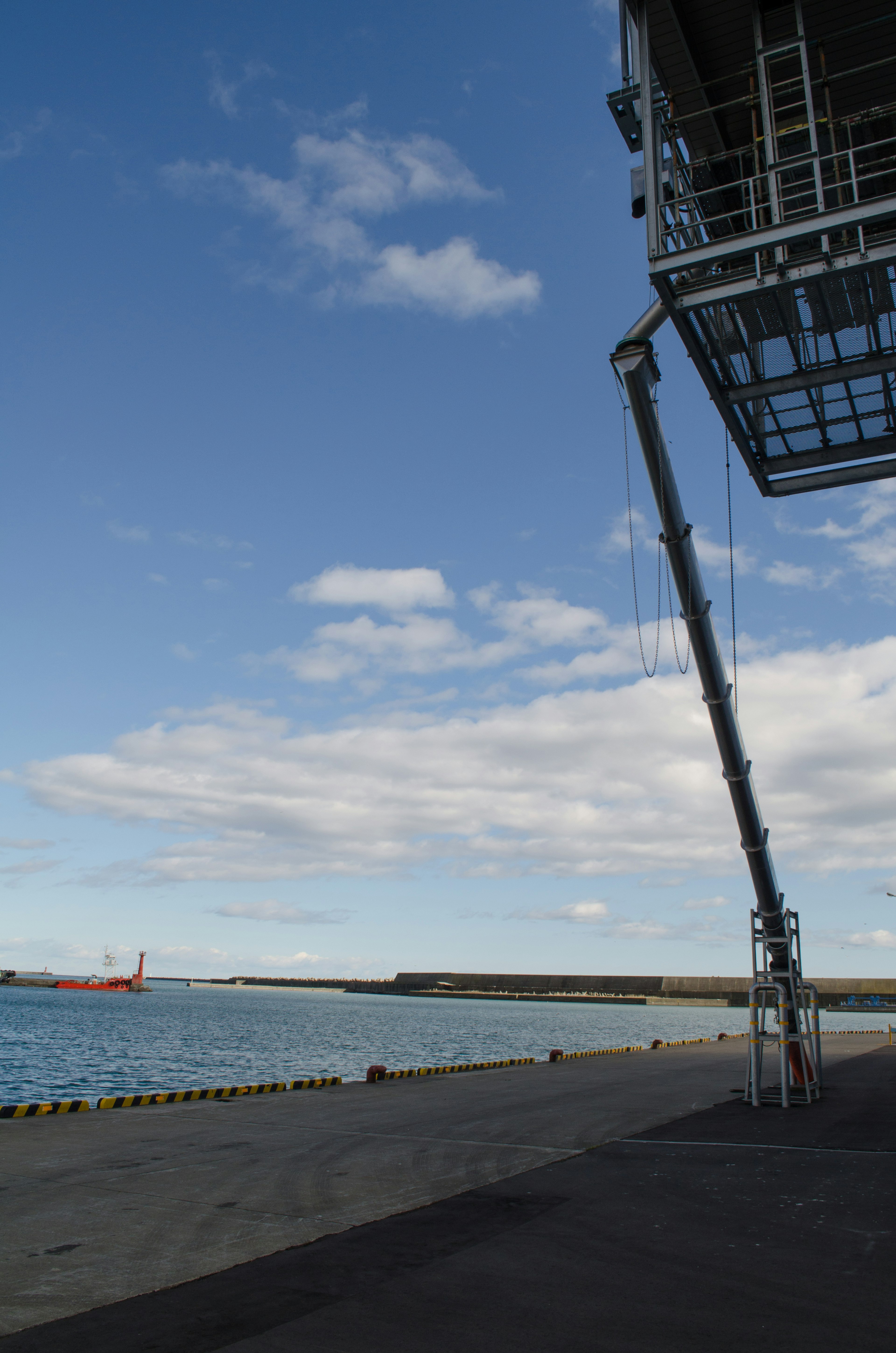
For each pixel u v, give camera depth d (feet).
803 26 37.04
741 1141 41.27
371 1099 57.67
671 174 39.70
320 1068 142.00
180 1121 45.32
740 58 40.42
